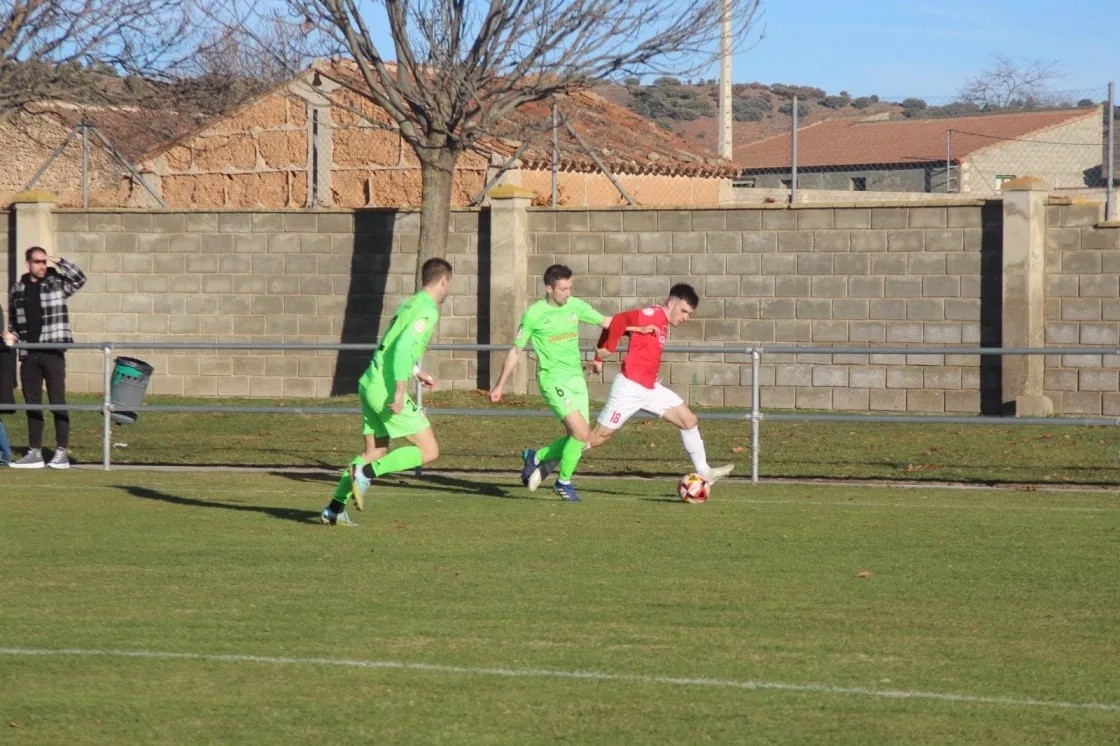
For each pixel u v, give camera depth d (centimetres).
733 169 4825
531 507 2023
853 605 1388
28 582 1495
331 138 4528
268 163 4678
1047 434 2770
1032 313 3066
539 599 1412
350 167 4500
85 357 3809
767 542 1733
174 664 1171
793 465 2450
